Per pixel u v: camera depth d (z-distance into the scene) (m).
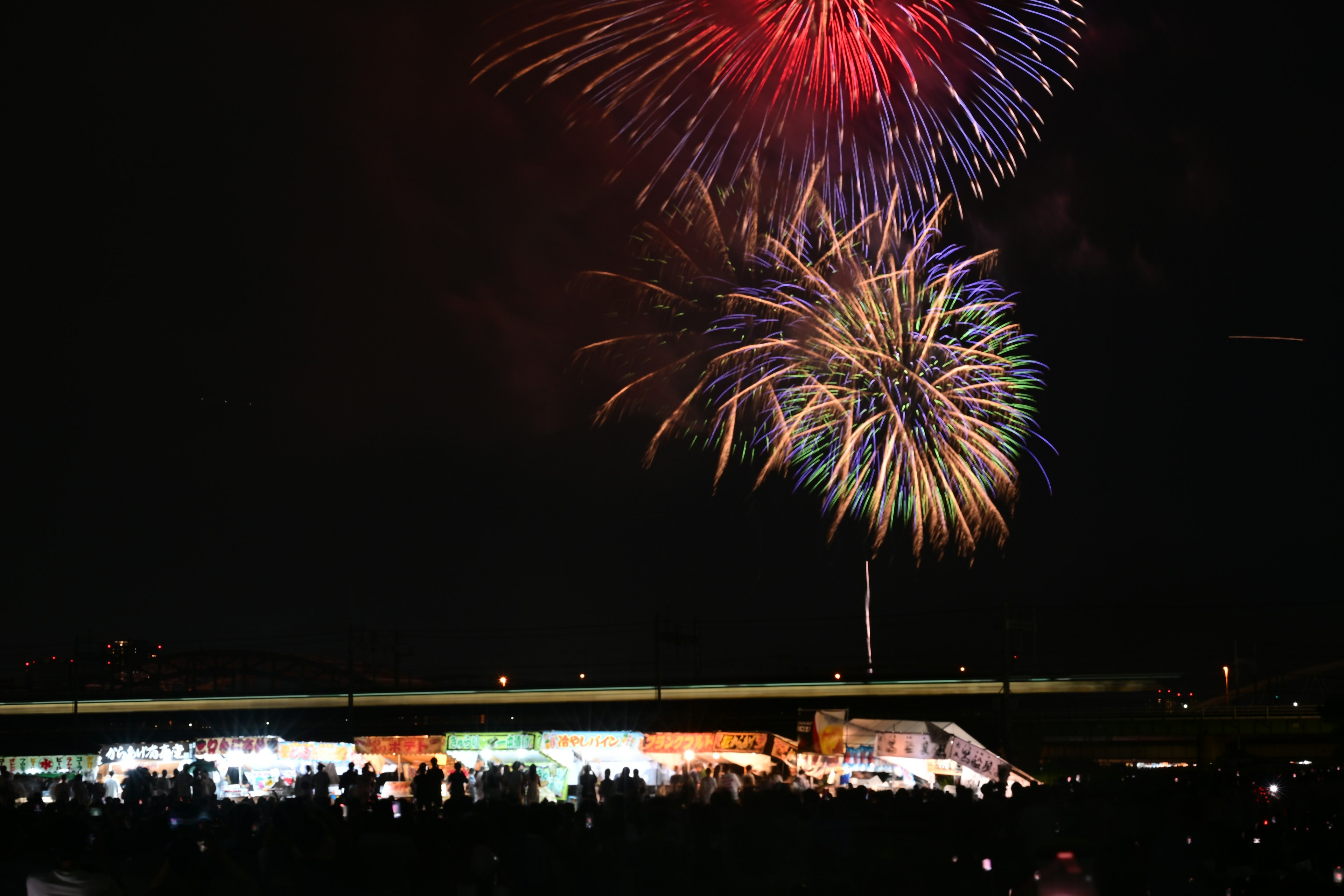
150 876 17.98
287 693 126.81
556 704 125.00
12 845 14.53
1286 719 84.12
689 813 23.11
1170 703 103.69
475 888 16.30
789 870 21.44
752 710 121.44
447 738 43.72
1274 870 15.81
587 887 19.95
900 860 22.83
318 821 15.89
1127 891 19.81
